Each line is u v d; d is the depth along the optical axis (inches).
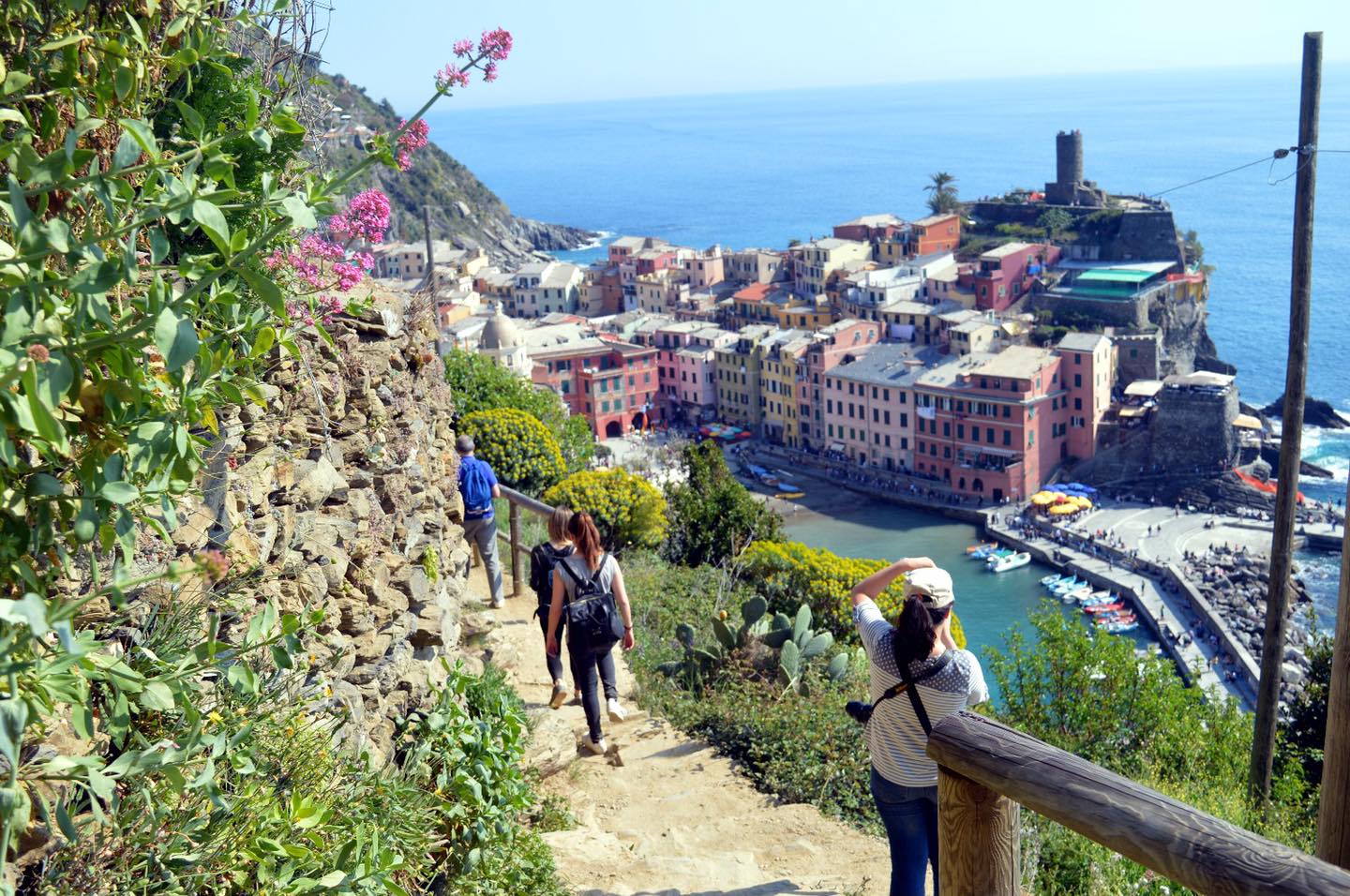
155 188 103.1
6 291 88.6
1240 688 2427.4
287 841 133.6
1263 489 3742.6
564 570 327.3
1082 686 704.4
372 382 254.4
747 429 4761.3
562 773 324.5
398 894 139.3
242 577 160.1
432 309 322.0
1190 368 4835.1
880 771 211.6
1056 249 5073.8
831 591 662.5
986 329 4195.4
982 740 107.0
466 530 419.2
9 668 74.7
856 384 4217.5
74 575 127.5
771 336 4717.0
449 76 126.6
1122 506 3767.2
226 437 170.1
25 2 105.7
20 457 105.5
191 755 110.9
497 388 989.2
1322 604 2866.6
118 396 97.7
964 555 3412.9
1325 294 7706.7
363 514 223.9
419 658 244.2
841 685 412.2
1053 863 350.6
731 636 422.6
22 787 94.6
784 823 308.0
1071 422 3927.2
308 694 176.2
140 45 117.0
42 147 111.0
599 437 4798.2
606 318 5856.3
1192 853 86.2
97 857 113.9
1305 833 570.6
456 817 214.1
